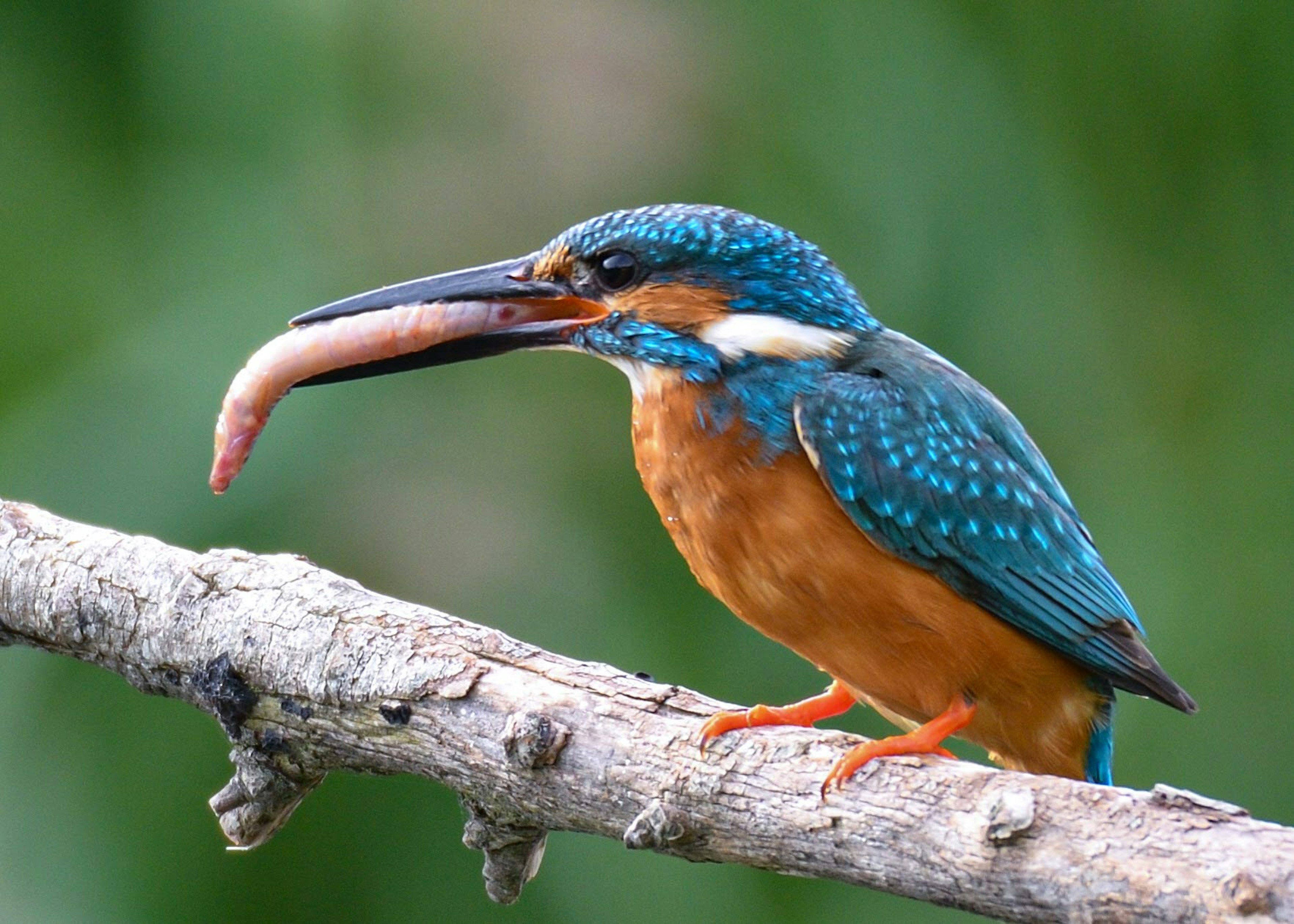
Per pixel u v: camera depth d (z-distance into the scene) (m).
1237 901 4.90
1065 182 12.12
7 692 10.47
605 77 11.98
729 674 10.89
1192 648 11.55
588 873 10.59
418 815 10.85
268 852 10.59
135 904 10.27
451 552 10.77
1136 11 12.32
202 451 10.52
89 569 7.26
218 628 6.90
